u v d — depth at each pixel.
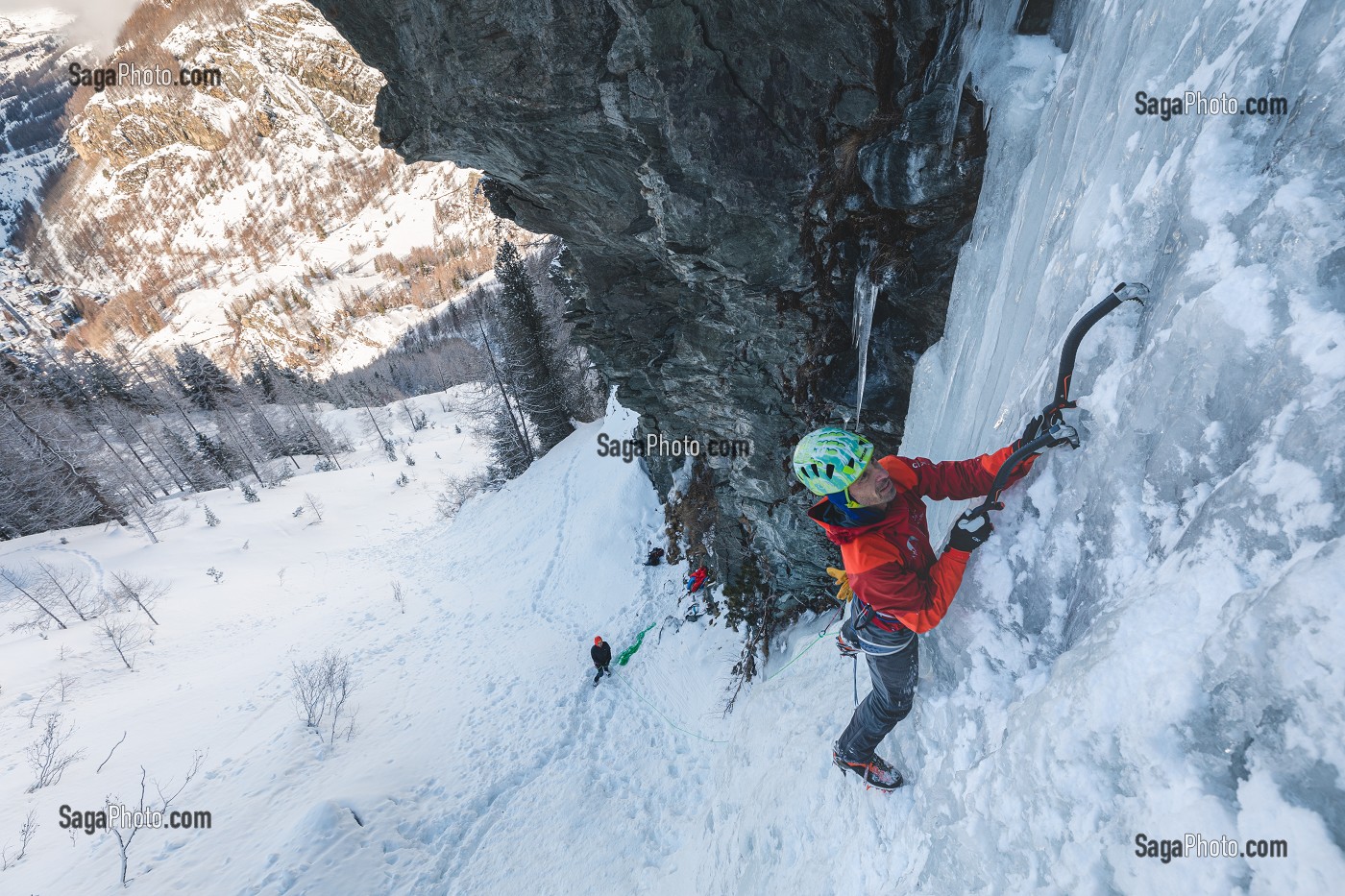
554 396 30.86
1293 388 1.37
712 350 7.78
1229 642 1.31
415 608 21.70
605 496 20.67
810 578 9.84
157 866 10.70
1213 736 1.31
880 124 4.43
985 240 3.77
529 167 5.70
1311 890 1.07
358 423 69.69
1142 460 1.82
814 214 5.10
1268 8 1.63
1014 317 2.83
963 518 2.29
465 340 90.94
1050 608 2.22
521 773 12.04
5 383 45.72
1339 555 1.15
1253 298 1.49
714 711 11.73
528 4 4.32
